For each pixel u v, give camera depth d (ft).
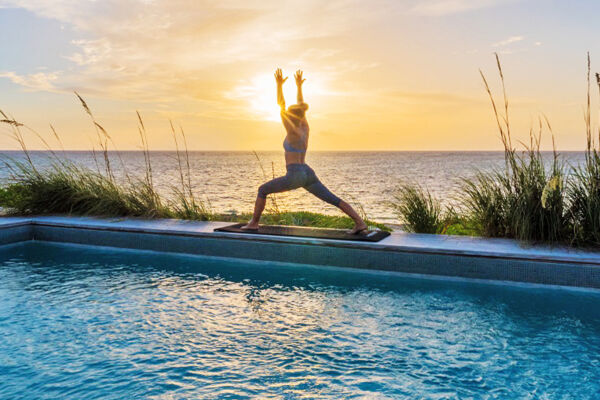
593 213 16.28
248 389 8.70
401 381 9.06
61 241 22.71
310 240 18.06
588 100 16.76
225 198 70.28
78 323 12.15
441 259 16.34
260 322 12.27
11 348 10.57
